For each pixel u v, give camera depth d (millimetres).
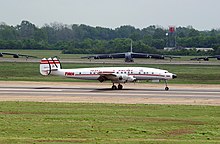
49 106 164875
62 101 182125
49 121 132375
